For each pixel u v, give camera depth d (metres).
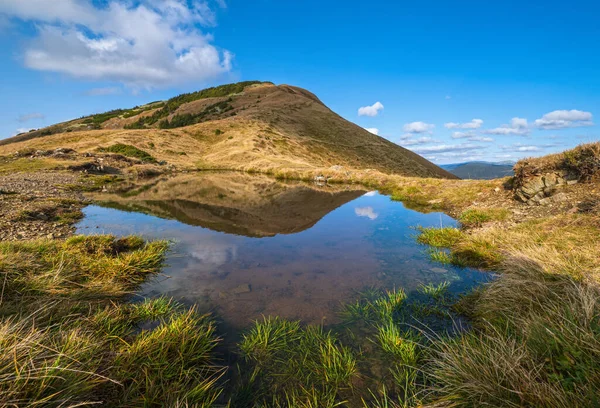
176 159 51.69
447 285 6.03
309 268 7.25
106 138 54.19
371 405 3.15
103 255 7.25
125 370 3.24
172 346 3.83
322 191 23.75
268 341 4.25
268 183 29.69
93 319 4.26
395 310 5.09
